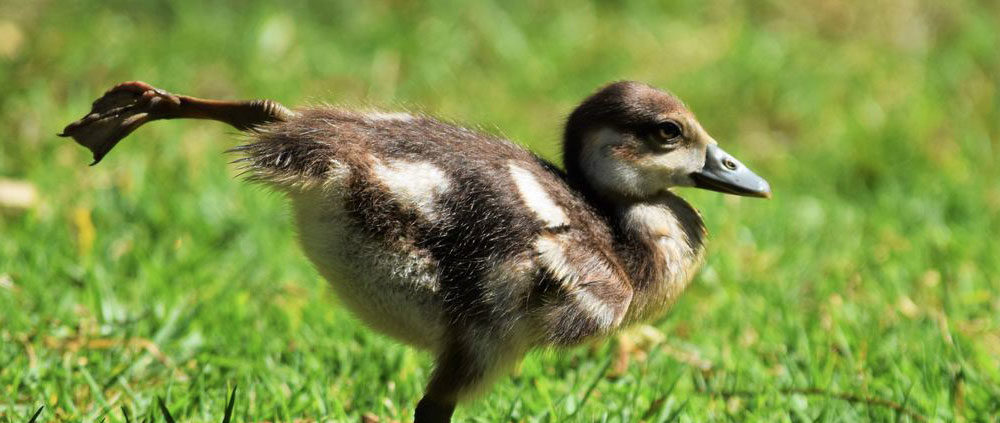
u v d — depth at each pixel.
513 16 16.55
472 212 7.07
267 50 15.02
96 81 14.31
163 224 11.59
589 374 9.29
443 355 7.25
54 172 12.40
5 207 11.59
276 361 9.21
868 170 14.61
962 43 16.84
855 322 10.18
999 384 9.00
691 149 7.98
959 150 14.98
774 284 11.16
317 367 8.88
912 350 9.59
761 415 8.54
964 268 11.68
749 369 9.32
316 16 16.03
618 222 7.79
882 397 8.88
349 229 7.00
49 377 8.40
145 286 10.24
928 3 17.53
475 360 7.22
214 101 7.39
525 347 7.43
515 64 15.71
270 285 10.54
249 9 15.78
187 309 9.62
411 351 9.21
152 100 7.34
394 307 7.20
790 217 13.15
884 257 11.96
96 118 7.34
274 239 11.50
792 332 9.96
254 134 7.18
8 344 8.79
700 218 8.21
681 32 16.69
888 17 17.42
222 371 8.95
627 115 7.80
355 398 8.60
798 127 15.34
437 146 7.23
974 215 13.33
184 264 10.61
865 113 15.52
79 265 10.52
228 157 13.05
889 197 13.73
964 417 8.60
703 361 9.61
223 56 14.88
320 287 10.39
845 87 15.91
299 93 14.56
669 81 15.66
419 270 7.05
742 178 7.97
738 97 15.54
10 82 13.95
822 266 11.84
